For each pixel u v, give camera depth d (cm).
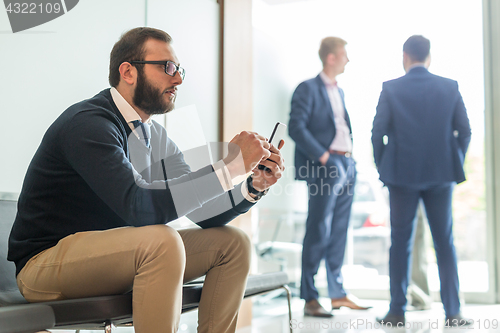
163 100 127
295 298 328
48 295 106
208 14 276
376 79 312
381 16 316
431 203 264
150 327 96
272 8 330
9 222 131
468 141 260
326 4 326
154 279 97
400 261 267
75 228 113
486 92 301
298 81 330
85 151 104
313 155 316
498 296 294
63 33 185
